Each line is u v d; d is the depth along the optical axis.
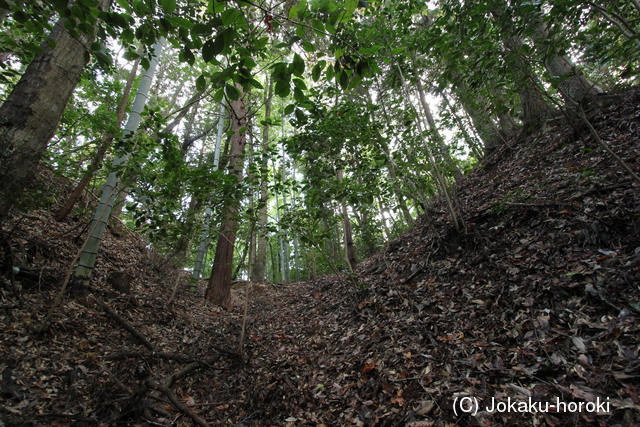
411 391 2.22
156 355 3.02
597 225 2.74
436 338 2.70
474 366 2.19
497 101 3.03
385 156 3.95
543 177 4.30
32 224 4.40
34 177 2.78
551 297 2.44
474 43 2.73
